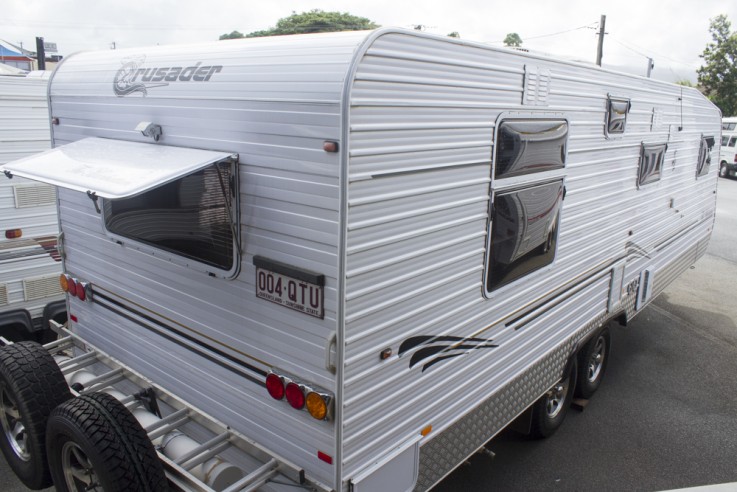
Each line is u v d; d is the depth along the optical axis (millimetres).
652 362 6598
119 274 3742
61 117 4008
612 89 4504
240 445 3062
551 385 4418
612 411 5434
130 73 3402
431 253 2846
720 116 8172
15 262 5402
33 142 5438
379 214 2516
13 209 5312
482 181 3119
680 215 7035
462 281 3115
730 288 9594
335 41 2439
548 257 3996
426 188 2734
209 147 2920
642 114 5184
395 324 2723
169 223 3229
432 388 3051
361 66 2324
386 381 2742
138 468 2760
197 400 3338
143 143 3324
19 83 5266
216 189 2867
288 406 2773
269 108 2564
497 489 4250
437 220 2842
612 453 4746
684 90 6250
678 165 6551
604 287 5066
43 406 3336
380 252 2559
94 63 3787
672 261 7070
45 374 3418
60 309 5738
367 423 2688
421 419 3018
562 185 3984
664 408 5527
